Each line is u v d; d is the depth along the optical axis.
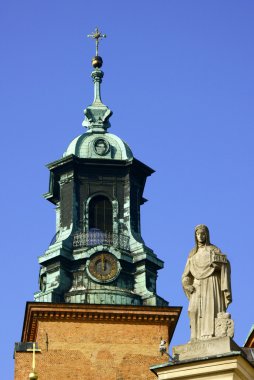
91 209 90.81
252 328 50.09
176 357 29.55
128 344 84.06
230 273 30.58
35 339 84.94
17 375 82.06
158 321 84.94
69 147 93.00
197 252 30.91
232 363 28.72
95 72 98.38
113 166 91.94
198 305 30.27
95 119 95.62
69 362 83.00
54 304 84.19
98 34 99.56
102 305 84.62
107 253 88.19
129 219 90.56
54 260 87.69
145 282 87.69
